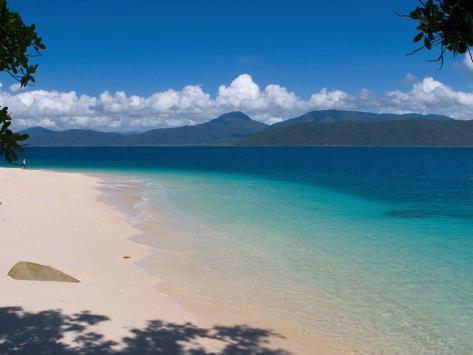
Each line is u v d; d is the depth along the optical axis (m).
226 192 41.25
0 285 11.66
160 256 17.45
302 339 10.12
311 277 14.92
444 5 4.12
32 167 84.81
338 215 28.31
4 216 22.12
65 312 10.20
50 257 15.68
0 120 4.86
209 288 13.64
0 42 5.29
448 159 149.25
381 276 15.05
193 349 8.95
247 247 19.23
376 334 10.52
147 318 10.48
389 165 105.44
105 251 17.64
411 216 28.00
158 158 150.38
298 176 64.88
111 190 40.84
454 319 11.41
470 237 21.52
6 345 8.20
